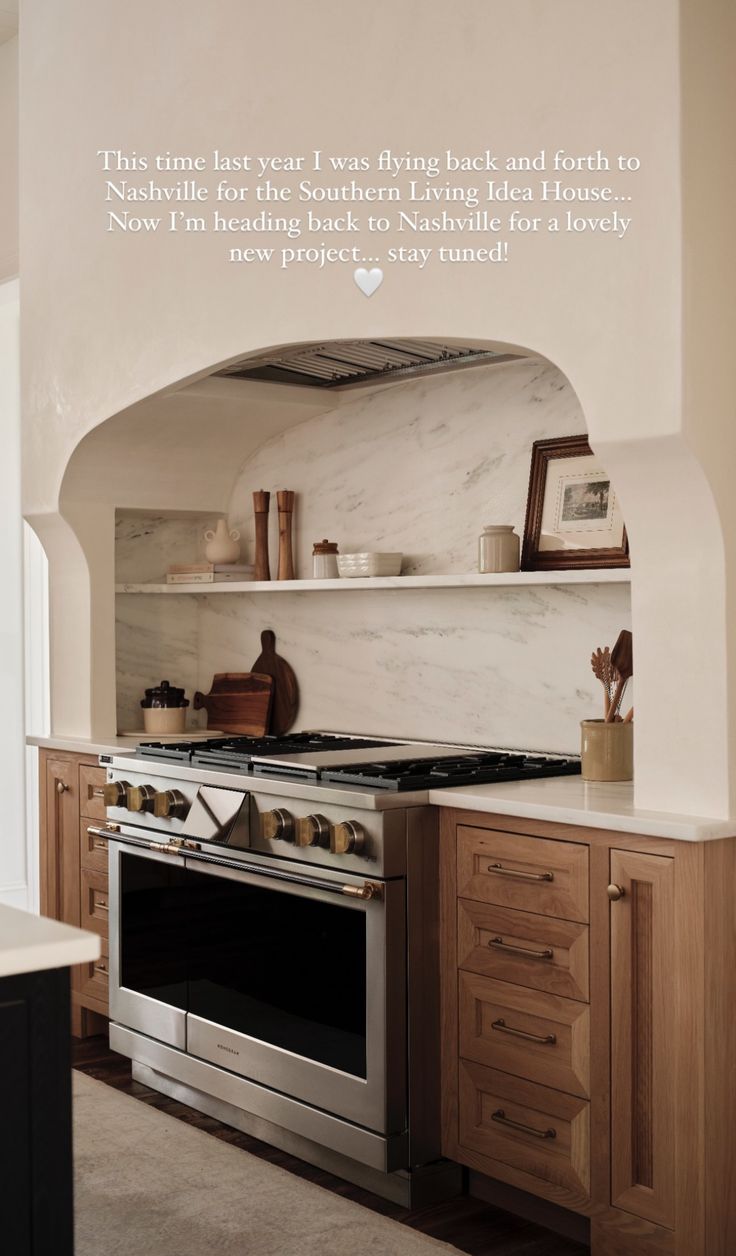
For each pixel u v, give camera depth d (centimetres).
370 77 310
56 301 421
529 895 280
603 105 267
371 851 295
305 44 324
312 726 440
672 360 253
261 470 458
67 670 451
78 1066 400
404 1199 300
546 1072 277
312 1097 313
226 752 365
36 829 567
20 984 165
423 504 397
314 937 313
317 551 413
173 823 363
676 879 250
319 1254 276
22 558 568
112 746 411
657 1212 255
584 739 315
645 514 265
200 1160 327
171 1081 371
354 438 421
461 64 292
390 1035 294
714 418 257
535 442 359
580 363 271
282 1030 323
